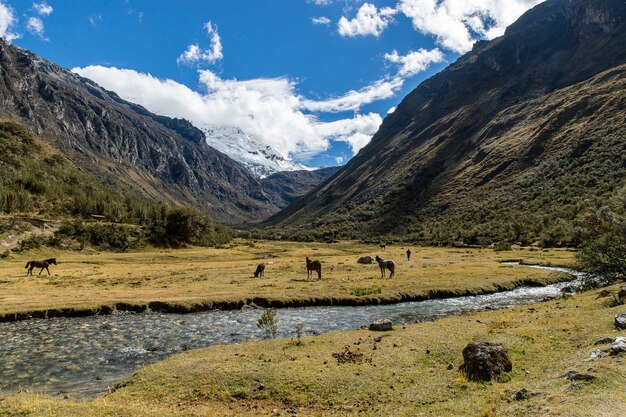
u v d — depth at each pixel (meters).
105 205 153.25
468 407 12.76
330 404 14.54
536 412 11.16
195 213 143.50
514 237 137.25
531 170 195.62
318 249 148.00
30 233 99.31
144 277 56.88
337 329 30.16
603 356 15.03
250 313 36.91
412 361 18.19
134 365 22.00
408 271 61.38
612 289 31.89
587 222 63.56
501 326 23.12
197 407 14.69
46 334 28.86
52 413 12.59
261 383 16.55
